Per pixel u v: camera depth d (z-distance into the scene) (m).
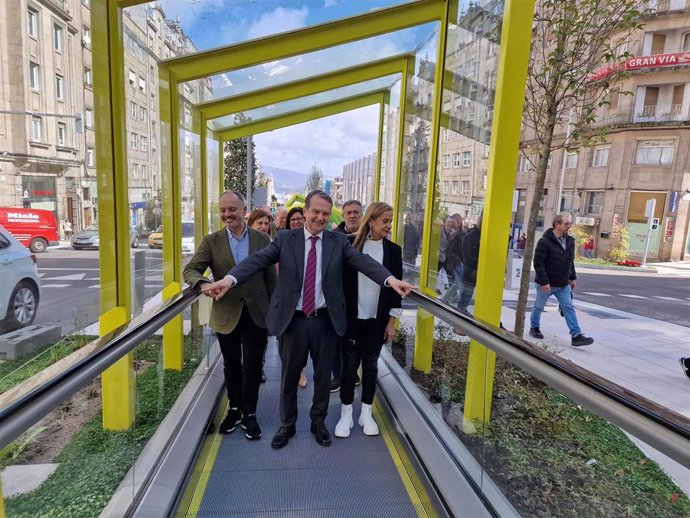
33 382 1.10
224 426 2.90
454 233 3.16
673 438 0.83
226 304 2.78
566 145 4.33
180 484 2.22
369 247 2.84
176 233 3.74
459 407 2.44
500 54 2.30
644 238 23.25
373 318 2.83
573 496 1.76
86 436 1.92
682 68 21.67
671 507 1.37
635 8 3.67
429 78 3.69
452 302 3.15
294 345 2.61
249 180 15.71
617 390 1.01
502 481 1.99
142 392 2.39
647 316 8.91
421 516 2.09
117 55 2.53
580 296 11.77
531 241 4.33
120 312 2.65
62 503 1.76
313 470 2.47
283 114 5.72
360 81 4.43
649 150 22.92
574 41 3.92
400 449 2.71
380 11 3.28
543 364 1.27
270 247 2.55
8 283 2.75
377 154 5.84
